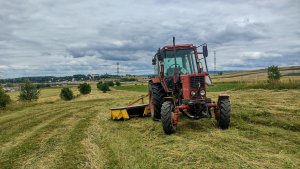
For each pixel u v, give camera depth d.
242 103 13.25
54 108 19.80
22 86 28.77
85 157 6.43
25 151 7.45
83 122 11.73
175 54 9.28
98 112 15.41
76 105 21.56
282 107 11.41
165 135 8.09
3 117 16.11
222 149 6.31
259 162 5.38
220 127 8.47
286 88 20.72
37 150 7.48
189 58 9.57
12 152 7.42
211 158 5.72
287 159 5.45
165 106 8.16
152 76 11.62
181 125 9.23
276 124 8.55
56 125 11.35
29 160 6.61
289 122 8.41
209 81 9.01
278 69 26.70
